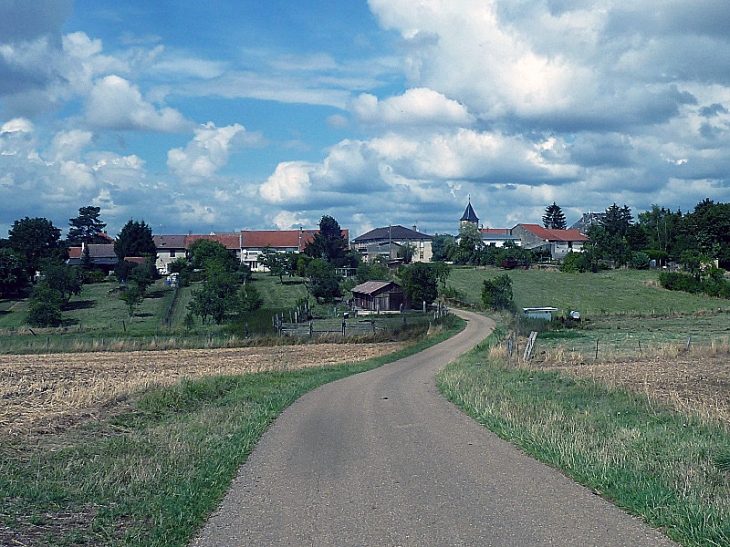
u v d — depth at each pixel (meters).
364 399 18.38
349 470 9.61
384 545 6.39
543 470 9.18
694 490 7.70
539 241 133.75
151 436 12.24
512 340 34.16
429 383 22.72
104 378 26.28
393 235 137.25
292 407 17.16
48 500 7.83
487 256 110.00
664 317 62.22
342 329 46.41
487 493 8.05
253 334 45.16
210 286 53.97
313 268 75.19
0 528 6.83
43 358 35.62
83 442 12.07
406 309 69.00
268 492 8.55
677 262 103.06
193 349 40.38
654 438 10.94
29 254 93.38
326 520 7.27
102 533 6.81
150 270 85.56
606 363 27.78
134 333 46.06
